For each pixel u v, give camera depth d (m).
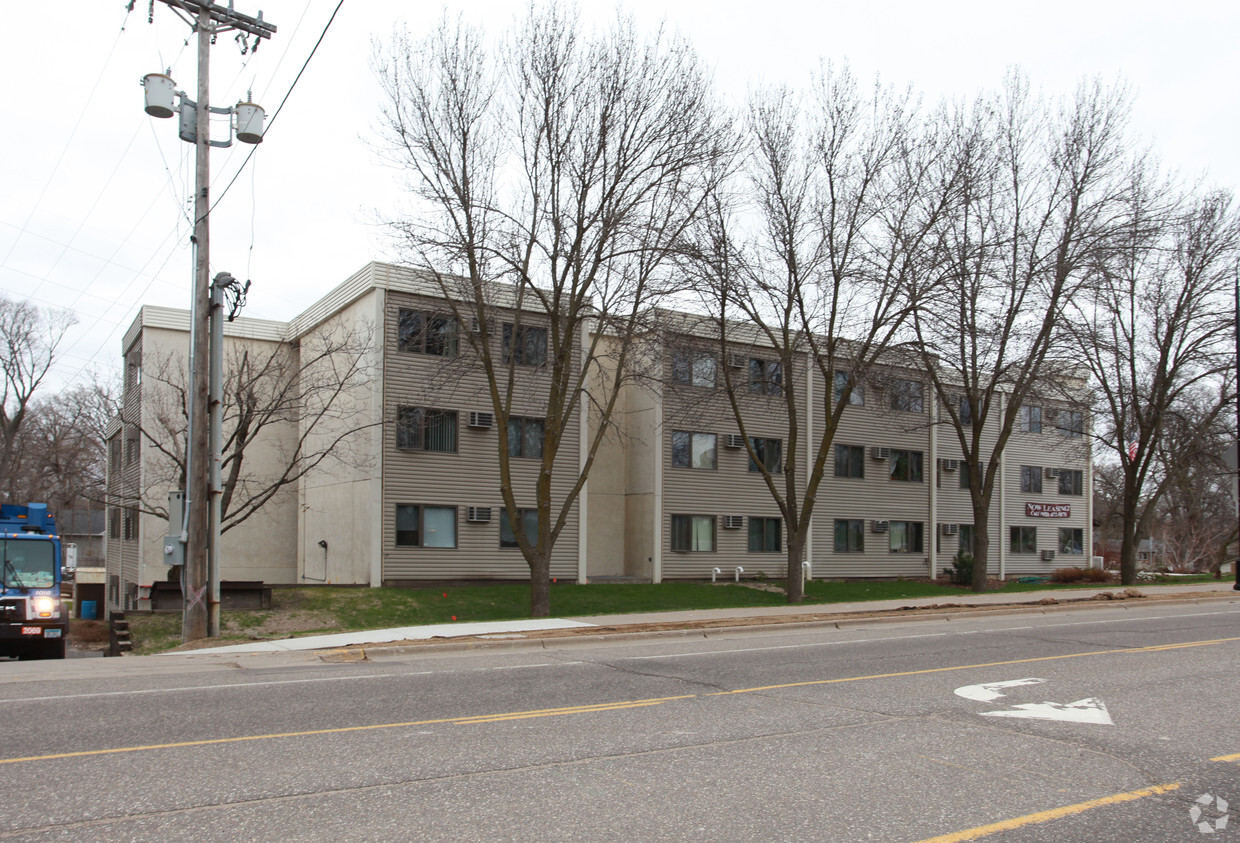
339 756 6.80
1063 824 5.40
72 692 9.62
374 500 26.28
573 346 29.69
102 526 71.69
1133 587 30.14
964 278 27.28
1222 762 6.87
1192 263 32.66
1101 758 6.96
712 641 15.55
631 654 13.54
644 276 22.75
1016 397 30.41
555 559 29.27
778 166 26.08
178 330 30.42
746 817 5.46
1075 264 27.69
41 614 17.12
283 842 4.93
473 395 28.16
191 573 16.17
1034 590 29.44
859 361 26.41
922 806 5.71
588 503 31.86
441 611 23.61
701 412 32.34
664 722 8.20
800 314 27.66
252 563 31.23
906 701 9.34
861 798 5.87
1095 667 11.87
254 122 16.84
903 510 37.88
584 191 22.55
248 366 27.44
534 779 6.24
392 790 5.93
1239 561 16.75
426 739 7.41
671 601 26.95
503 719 8.27
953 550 39.50
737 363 32.72
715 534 32.81
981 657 12.95
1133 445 38.06
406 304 27.27
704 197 23.27
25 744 7.12
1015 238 27.73
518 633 15.48
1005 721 8.32
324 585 26.55
